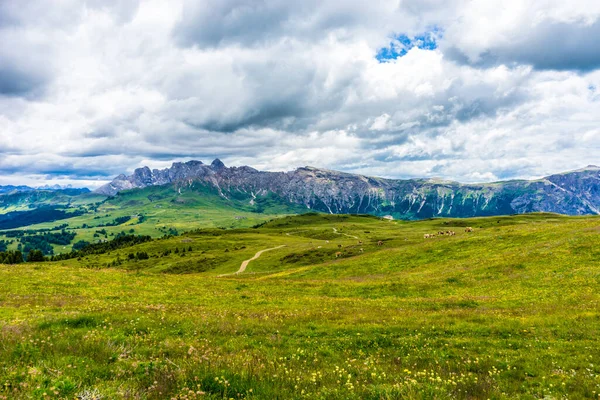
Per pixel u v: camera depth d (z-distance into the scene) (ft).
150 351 45.44
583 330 63.41
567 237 176.86
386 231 648.38
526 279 126.72
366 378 38.83
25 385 27.71
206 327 62.85
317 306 99.04
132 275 150.82
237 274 313.12
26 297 92.63
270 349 51.52
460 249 209.97
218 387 31.73
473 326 68.85
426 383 36.73
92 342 44.55
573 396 36.58
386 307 97.81
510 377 43.06
